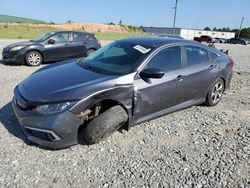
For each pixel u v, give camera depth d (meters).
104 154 3.50
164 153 3.62
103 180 2.98
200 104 5.51
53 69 4.26
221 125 4.69
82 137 3.82
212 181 3.06
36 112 3.29
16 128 4.03
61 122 3.26
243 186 3.00
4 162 3.19
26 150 3.46
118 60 4.18
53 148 3.45
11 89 6.14
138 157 3.48
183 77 4.50
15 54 9.41
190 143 3.95
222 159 3.54
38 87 3.57
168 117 4.89
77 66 4.29
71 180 2.95
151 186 2.92
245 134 4.35
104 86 3.53
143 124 4.48
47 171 3.08
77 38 11.02
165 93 4.24
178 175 3.14
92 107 3.55
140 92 3.86
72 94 3.33
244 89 7.55
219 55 5.55
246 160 3.54
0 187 2.77
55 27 67.00
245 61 14.44
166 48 4.35
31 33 35.97
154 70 3.80
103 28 83.19
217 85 5.51
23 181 2.88
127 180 3.00
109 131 3.68
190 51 4.80
